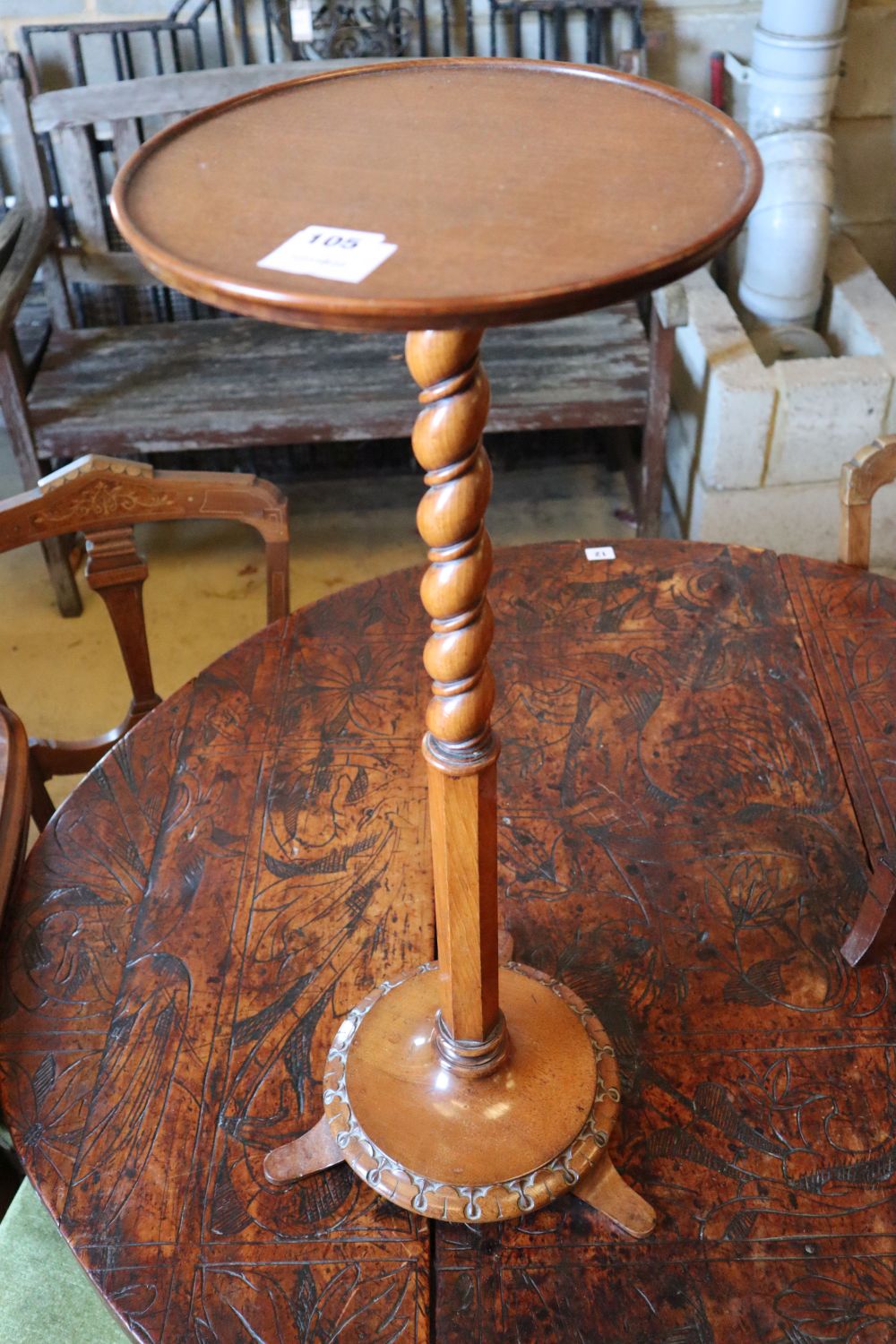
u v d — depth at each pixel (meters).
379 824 1.40
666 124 0.88
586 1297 0.98
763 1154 1.07
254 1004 1.21
